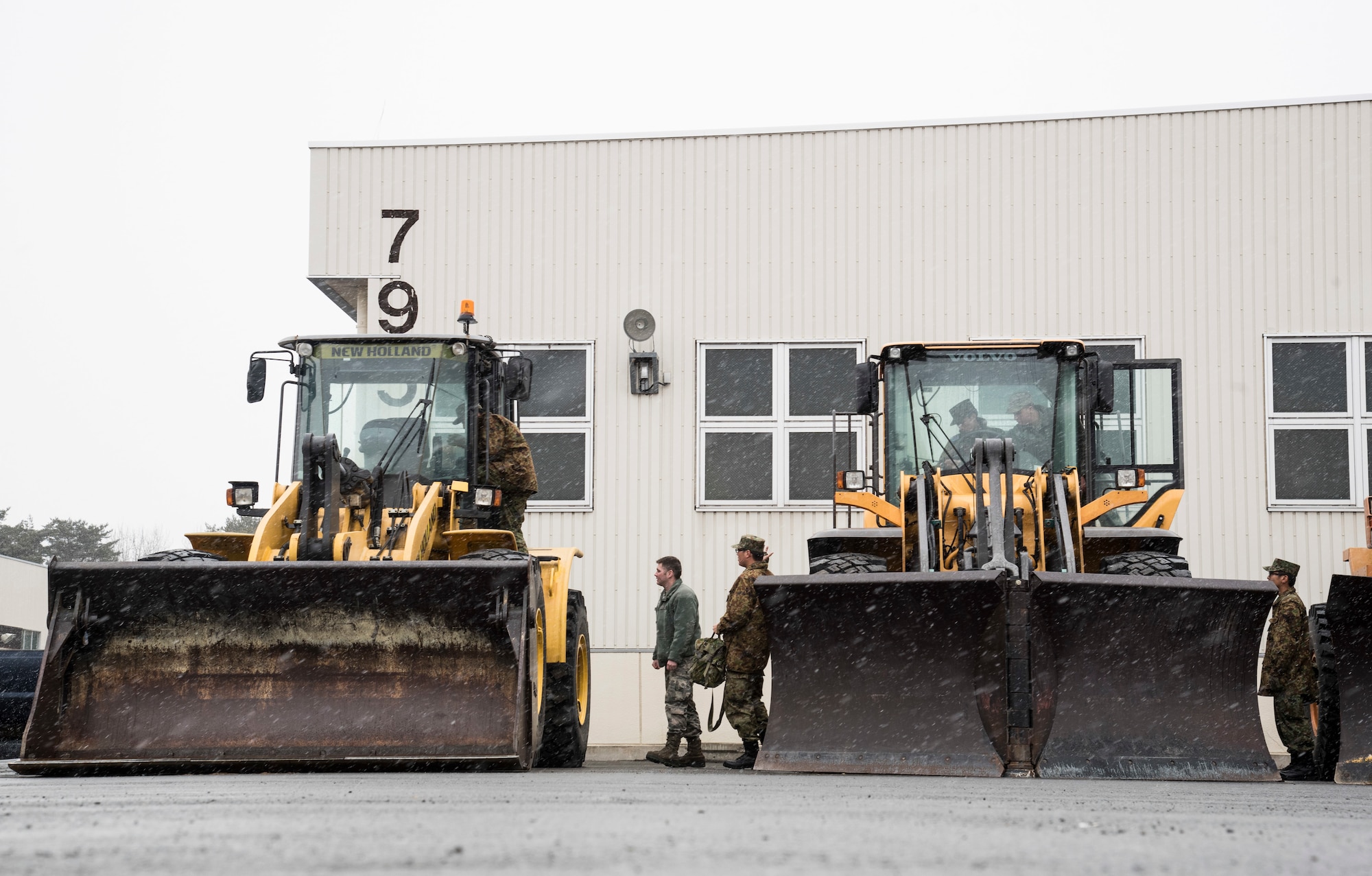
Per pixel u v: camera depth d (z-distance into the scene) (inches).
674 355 543.5
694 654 388.5
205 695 288.0
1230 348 524.7
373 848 134.5
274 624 289.0
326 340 354.3
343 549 311.1
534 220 553.6
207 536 341.1
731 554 533.0
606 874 116.4
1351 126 528.1
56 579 284.2
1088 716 286.8
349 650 290.5
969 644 291.4
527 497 380.2
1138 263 530.9
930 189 541.0
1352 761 307.0
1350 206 525.3
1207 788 260.7
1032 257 534.3
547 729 350.0
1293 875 122.3
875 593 294.8
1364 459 515.2
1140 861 130.0
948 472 376.8
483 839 142.3
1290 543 514.9
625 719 522.6
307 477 312.3
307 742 283.9
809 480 534.0
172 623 288.4
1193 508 519.5
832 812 178.7
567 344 546.9
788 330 540.4
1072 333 531.2
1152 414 462.9
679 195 550.3
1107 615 289.0
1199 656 291.9
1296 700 370.3
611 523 537.0
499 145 557.3
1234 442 520.7
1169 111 534.6
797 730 299.0
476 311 550.9
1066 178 536.4
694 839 143.7
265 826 155.6
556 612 342.3
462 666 290.4
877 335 536.7
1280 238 526.9
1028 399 379.9
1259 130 531.5
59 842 141.0
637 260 548.7
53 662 280.8
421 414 350.3
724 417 539.5
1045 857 131.3
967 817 172.6
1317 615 343.3
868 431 529.7
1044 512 339.9
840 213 543.5
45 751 277.3
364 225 557.0
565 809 180.9
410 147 558.9
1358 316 520.7
